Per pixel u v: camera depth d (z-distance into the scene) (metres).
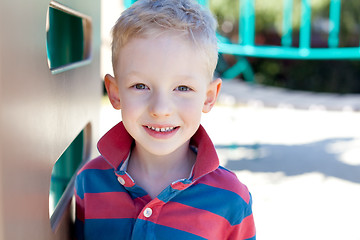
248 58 7.91
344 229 2.29
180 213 0.98
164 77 0.93
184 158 1.09
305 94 6.50
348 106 5.50
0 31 0.57
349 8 7.53
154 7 0.94
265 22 8.09
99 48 1.40
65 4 0.95
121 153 1.06
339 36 7.62
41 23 0.74
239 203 1.02
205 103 1.06
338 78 7.40
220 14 8.25
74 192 1.12
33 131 0.71
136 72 0.94
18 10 0.63
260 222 2.36
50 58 1.25
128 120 0.97
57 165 1.32
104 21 5.07
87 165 1.11
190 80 0.94
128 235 1.00
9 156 0.61
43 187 0.78
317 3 7.65
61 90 0.90
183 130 0.98
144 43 0.92
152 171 1.07
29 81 0.68
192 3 1.00
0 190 0.59
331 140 4.12
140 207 1.01
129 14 0.96
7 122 0.60
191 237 0.97
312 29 7.99
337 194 2.79
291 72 7.64
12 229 0.63
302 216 2.45
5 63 0.58
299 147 3.87
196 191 1.01
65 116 0.94
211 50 0.98
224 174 1.06
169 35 0.92
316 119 5.04
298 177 3.10
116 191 1.04
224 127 4.54
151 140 0.97
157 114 0.92
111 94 1.07
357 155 3.64
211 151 1.01
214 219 1.00
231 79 7.53
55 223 0.94
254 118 5.02
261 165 3.35
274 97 6.13
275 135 4.27
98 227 1.04
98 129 1.40
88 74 1.23
